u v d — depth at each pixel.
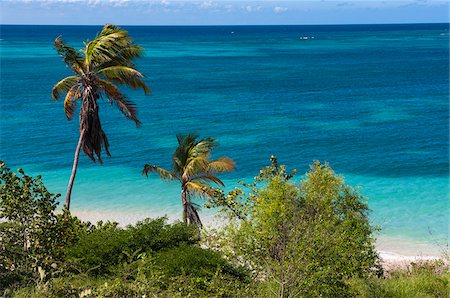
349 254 18.92
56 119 84.56
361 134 75.69
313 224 16.38
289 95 113.50
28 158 61.03
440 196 47.41
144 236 20.08
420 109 96.38
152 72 154.62
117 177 53.16
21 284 14.38
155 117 88.69
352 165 59.72
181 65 175.75
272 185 16.66
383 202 45.81
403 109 96.38
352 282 18.12
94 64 27.89
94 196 47.06
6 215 18.98
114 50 27.56
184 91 119.00
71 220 21.20
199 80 137.88
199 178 30.88
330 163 60.59
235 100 106.69
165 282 16.95
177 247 19.86
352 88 124.44
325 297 16.72
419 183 52.00
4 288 13.93
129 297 14.67
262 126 80.94
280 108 97.50
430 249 34.94
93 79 27.98
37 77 137.12
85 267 18.70
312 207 18.03
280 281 14.79
